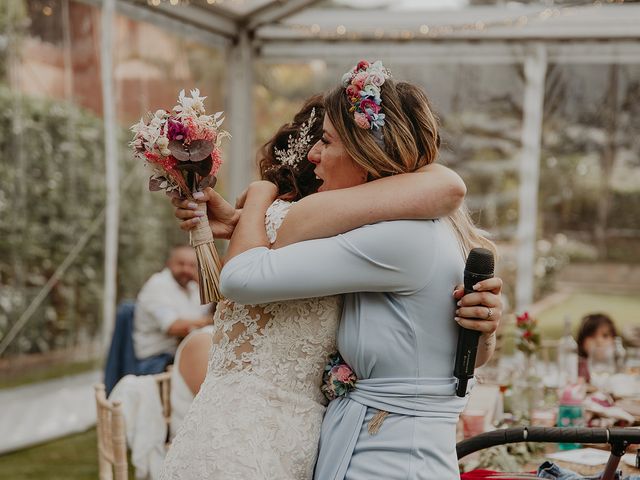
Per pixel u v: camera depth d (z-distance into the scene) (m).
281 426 1.72
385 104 1.73
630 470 2.47
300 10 7.20
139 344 5.09
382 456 1.67
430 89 7.45
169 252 6.99
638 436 1.92
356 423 1.70
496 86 7.34
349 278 1.64
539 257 7.36
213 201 1.83
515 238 7.38
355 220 1.66
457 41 7.35
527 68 7.26
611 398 3.43
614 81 7.12
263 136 7.74
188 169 1.75
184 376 3.36
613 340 4.44
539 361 5.26
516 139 7.32
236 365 1.78
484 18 6.98
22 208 5.28
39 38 5.40
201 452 1.72
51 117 5.50
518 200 7.35
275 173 2.05
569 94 7.22
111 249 5.91
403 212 1.66
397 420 1.68
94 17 5.84
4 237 5.15
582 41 7.13
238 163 7.67
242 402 1.73
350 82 1.75
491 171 7.39
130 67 6.31
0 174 5.11
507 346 5.50
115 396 3.26
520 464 2.62
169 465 1.78
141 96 6.45
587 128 7.21
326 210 1.68
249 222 1.79
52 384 5.53
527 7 6.80
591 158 7.23
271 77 7.70
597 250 7.27
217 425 1.72
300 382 1.75
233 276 1.69
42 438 5.37
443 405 1.71
